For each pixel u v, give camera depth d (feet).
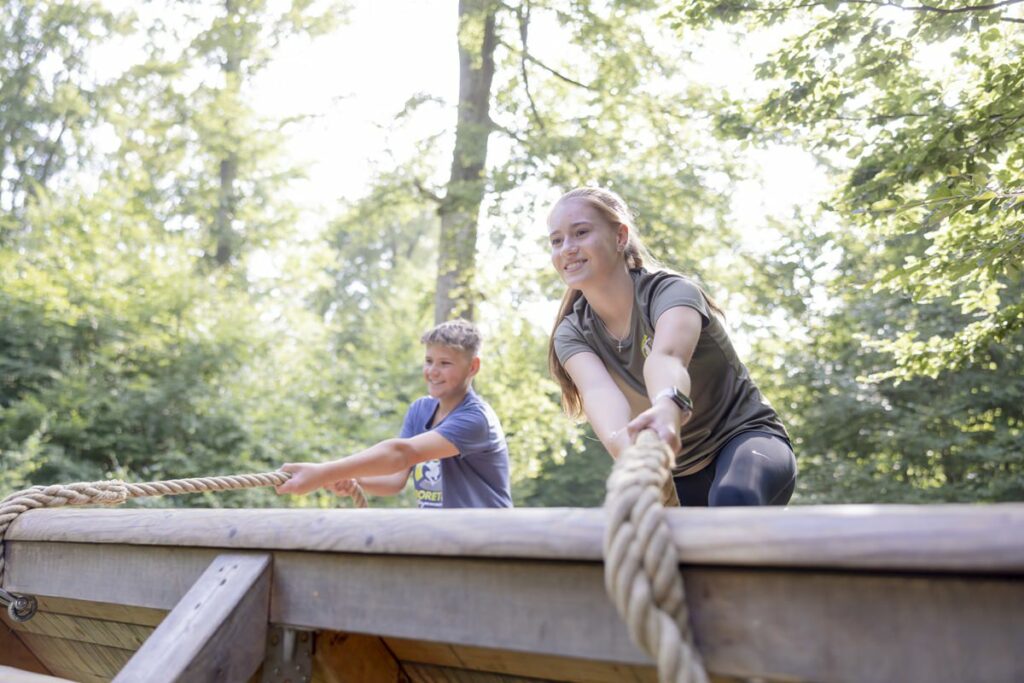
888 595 3.48
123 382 36.96
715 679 4.55
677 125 39.09
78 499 7.93
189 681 5.08
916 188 17.69
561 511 4.28
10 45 57.67
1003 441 43.14
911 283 17.44
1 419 33.88
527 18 37.88
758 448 7.57
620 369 7.95
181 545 6.09
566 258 7.77
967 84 18.15
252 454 38.14
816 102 19.99
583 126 38.32
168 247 43.80
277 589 5.55
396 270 81.82
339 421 44.09
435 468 12.03
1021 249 15.24
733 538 3.72
